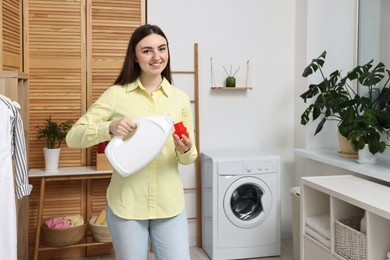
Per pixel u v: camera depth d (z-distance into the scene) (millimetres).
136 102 1609
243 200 3338
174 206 1597
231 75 3668
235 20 3645
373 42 3273
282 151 3797
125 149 1499
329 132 3607
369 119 2576
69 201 3350
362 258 2059
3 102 2008
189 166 3621
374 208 1928
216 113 3668
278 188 3324
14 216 1950
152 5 3459
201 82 3617
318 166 3469
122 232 1565
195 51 3535
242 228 3262
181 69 3541
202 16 3570
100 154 3107
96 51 3332
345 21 3545
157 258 1636
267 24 3711
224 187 3201
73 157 3340
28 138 3158
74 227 3055
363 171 2609
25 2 3188
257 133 3760
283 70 3762
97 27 3322
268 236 3316
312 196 2604
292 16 3748
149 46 1535
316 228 2469
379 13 3180
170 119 1500
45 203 3301
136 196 1565
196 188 3609
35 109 3258
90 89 3336
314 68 3156
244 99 3717
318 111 3123
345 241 2189
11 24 2975
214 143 3680
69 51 3287
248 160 3236
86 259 3312
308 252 2553
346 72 3566
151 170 1571
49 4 3234
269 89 3754
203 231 3510
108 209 1627
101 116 1604
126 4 3371
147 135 1486
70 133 1582
